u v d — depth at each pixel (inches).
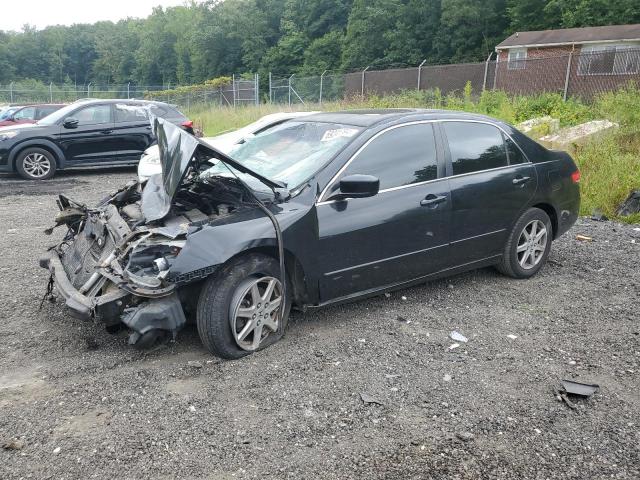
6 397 134.0
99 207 190.7
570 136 454.0
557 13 1541.6
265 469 109.6
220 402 132.2
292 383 140.8
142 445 116.2
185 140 155.3
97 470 108.7
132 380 141.6
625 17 1385.3
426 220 181.5
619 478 108.2
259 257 152.9
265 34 2628.0
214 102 1155.9
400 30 1887.3
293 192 163.5
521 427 124.2
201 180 171.6
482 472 109.7
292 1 2481.5
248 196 160.2
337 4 2336.4
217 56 2751.0
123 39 3747.5
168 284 139.3
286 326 171.9
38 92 1547.7
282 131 203.2
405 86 937.5
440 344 164.1
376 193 156.7
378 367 149.8
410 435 120.9
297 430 121.9
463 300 198.5
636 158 383.6
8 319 179.0
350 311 187.2
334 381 142.3
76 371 146.4
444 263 192.1
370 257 171.8
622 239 278.7
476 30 1737.2
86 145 481.1
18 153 462.9
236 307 148.0
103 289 148.9
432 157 186.9
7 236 283.1
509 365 152.3
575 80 799.7
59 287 156.1
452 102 718.5
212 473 108.2
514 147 212.1
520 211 209.5
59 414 127.1
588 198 341.4
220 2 2817.4
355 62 2003.0
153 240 147.2
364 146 174.1
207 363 150.3
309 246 158.9
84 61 4005.9
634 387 141.8
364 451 115.3
